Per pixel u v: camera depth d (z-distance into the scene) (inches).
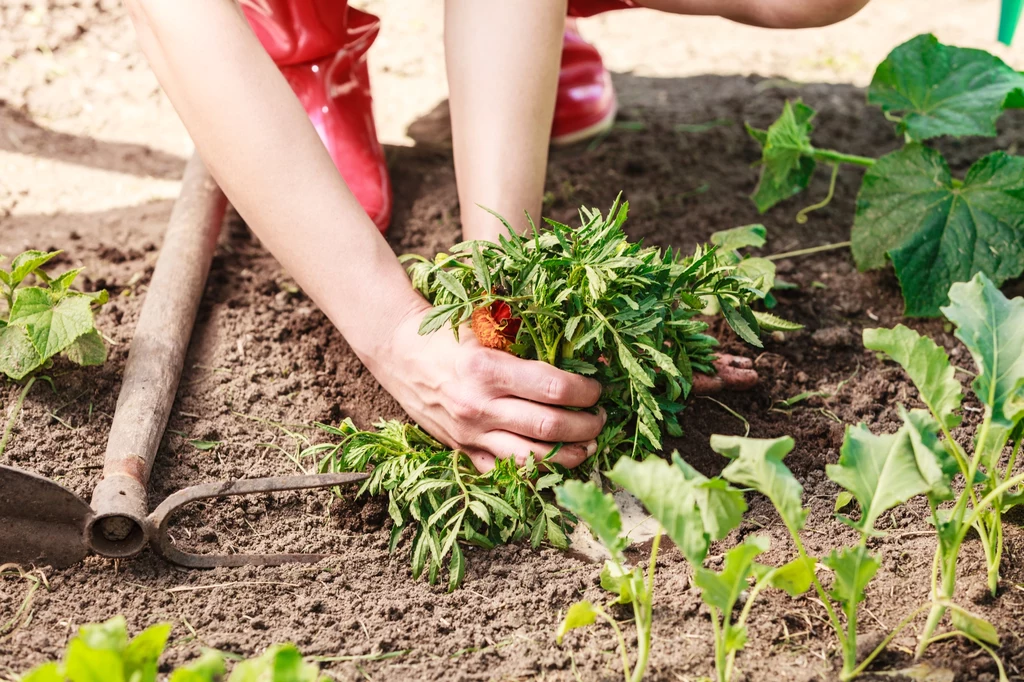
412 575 63.2
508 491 63.0
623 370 64.3
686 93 87.0
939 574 61.9
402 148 81.9
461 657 60.6
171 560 62.6
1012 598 61.0
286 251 64.1
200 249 72.4
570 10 77.7
